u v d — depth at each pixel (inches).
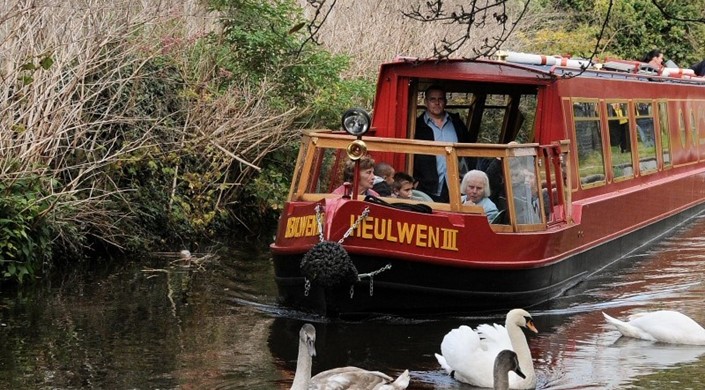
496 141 706.8
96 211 712.4
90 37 701.3
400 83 689.6
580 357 518.0
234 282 669.3
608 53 1486.2
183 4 848.9
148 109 800.9
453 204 586.6
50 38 682.2
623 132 834.8
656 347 534.9
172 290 644.7
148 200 787.4
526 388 471.2
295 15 1015.0
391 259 565.3
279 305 606.2
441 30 1114.1
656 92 933.8
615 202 768.3
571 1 1533.0
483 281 588.1
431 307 584.4
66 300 615.5
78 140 729.6
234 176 870.4
